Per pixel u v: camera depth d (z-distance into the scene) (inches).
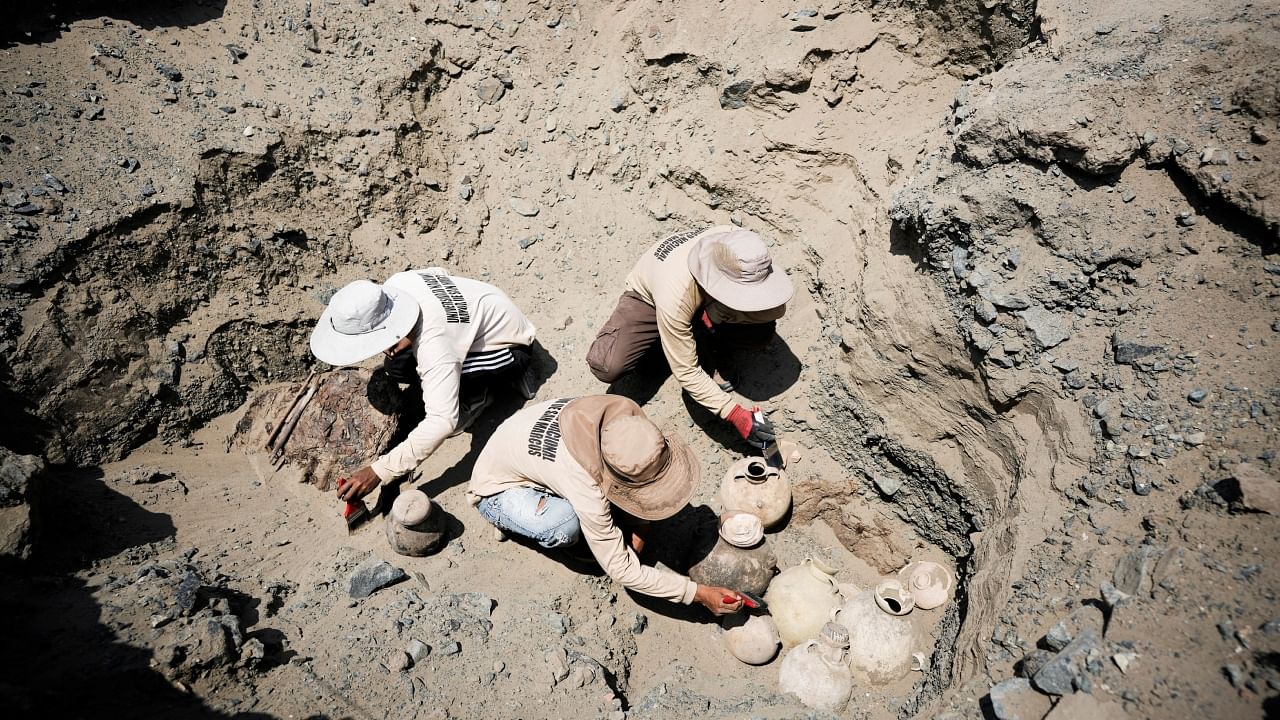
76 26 179.9
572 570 148.6
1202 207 130.0
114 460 156.8
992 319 139.8
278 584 137.4
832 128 182.5
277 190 180.2
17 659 107.0
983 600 126.2
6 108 164.6
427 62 196.7
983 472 146.6
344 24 194.4
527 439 132.6
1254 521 104.1
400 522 141.1
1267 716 88.1
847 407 164.2
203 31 188.5
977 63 173.8
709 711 125.9
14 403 144.9
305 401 168.2
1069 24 154.0
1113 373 128.8
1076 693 98.6
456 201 196.4
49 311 150.2
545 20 203.6
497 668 126.3
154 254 163.6
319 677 119.9
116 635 113.6
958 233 147.0
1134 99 134.8
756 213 189.8
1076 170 137.9
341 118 185.3
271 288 180.2
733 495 155.6
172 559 136.5
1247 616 96.3
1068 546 119.1
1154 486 115.6
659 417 171.3
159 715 106.1
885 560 163.5
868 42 180.4
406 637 128.7
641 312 158.2
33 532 124.3
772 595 142.9
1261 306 122.3
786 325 179.0
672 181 195.8
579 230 195.8
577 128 199.9
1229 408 116.3
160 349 164.2
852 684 133.0
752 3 190.1
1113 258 132.9
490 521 145.1
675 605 151.6
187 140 171.0
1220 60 131.6
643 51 195.0
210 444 166.1
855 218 176.7
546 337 182.7
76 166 161.5
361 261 189.3
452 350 149.6
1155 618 100.9
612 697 125.8
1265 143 124.4
